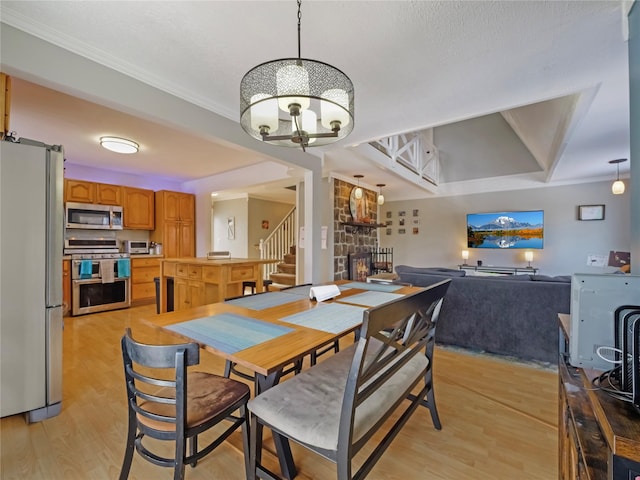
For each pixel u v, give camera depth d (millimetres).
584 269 5664
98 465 1456
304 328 1306
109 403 2004
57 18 1559
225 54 1879
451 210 7105
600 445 812
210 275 3518
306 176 3754
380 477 1390
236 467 1463
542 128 4039
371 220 6738
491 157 6418
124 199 5066
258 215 7980
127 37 1713
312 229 3717
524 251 6227
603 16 1537
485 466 1457
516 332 2744
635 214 1347
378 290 2186
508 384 2299
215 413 1152
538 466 1456
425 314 1382
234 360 990
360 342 925
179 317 1475
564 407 1143
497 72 2064
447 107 2602
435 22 1595
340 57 1901
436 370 2545
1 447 1576
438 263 7262
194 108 2400
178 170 5219
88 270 4340
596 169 4828
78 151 4078
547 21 1581
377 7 1486
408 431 1732
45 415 1824
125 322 3943
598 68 2012
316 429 1032
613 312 959
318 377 1378
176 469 1049
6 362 1715
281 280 6273
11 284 1728
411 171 5625
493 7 1487
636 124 1355
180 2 1449
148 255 5176
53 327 1855
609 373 874
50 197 1855
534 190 6137
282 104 1574
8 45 1521
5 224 1706
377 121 2895
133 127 3207
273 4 1467
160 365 1037
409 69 2033
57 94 2486
